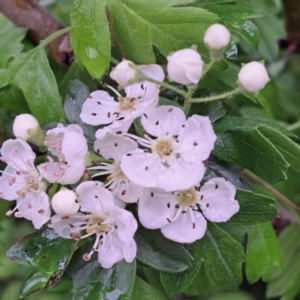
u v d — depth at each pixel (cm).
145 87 12
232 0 13
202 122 11
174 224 12
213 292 20
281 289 17
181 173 11
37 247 12
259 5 17
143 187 11
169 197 12
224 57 12
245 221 12
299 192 19
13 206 16
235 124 12
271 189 16
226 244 12
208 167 12
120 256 11
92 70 12
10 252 12
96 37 12
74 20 12
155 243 12
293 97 20
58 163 12
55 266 12
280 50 18
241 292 21
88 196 11
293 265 17
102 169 12
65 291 12
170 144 12
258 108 17
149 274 14
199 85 13
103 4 12
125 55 13
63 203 11
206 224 12
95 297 12
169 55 12
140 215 11
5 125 15
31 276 12
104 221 11
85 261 12
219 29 11
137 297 13
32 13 15
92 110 12
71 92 13
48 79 13
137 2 12
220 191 12
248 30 13
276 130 12
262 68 11
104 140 12
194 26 12
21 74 13
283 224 17
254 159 12
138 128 12
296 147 12
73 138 11
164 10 12
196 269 12
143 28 12
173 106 12
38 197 12
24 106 14
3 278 22
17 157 12
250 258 14
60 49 15
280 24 17
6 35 15
